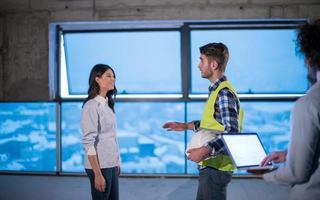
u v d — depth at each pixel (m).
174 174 4.88
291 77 5.03
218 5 4.80
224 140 1.50
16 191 4.19
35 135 5.04
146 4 4.86
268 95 5.00
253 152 1.52
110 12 4.90
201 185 1.85
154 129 4.98
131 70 5.15
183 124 2.23
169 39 5.04
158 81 5.14
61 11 4.97
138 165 4.98
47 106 5.02
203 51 1.89
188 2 4.82
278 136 4.86
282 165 1.26
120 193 4.11
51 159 5.02
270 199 3.85
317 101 1.13
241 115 1.91
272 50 4.98
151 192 4.14
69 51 5.19
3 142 5.08
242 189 4.24
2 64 5.13
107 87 2.21
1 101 5.10
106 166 2.13
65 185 4.46
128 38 5.08
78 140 5.03
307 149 1.12
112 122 2.21
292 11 4.76
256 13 4.78
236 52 5.01
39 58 5.05
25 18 5.05
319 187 1.17
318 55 1.18
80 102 5.04
